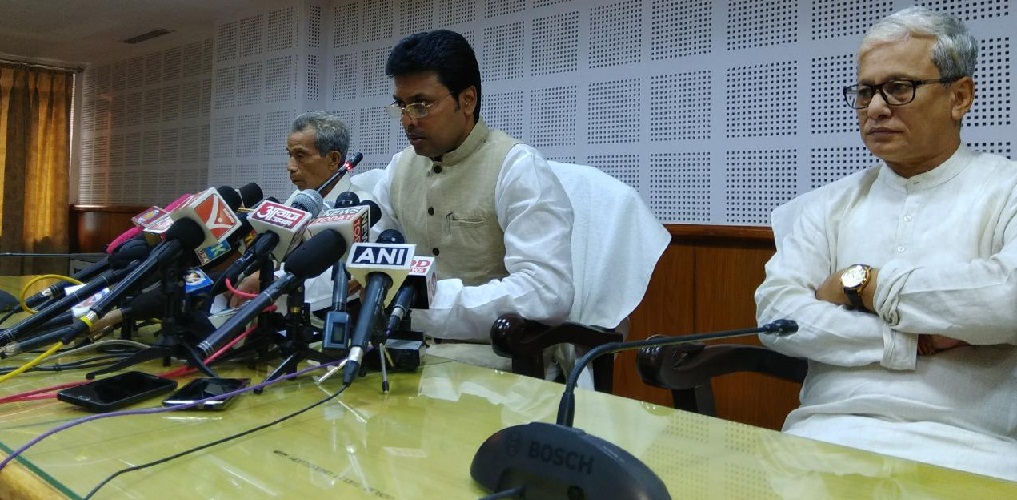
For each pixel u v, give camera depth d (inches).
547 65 120.8
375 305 39.9
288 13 163.0
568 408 27.3
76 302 42.6
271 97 166.9
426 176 76.5
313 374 43.2
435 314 61.3
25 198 234.1
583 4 116.0
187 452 27.7
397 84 69.3
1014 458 44.4
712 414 56.2
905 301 47.5
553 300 63.9
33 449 28.0
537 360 59.4
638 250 82.8
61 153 238.4
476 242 73.0
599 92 114.4
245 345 44.9
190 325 45.7
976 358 48.4
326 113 107.1
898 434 46.9
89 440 29.3
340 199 53.4
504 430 25.2
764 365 56.8
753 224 99.1
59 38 210.4
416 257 47.6
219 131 181.5
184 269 45.1
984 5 82.6
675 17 106.1
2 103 229.0
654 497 21.5
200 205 43.3
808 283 55.4
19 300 63.6
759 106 98.6
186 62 203.5
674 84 106.3
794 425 52.3
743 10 99.7
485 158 72.5
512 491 23.8
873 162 89.7
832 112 92.7
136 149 222.2
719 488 25.2
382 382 40.1
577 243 83.9
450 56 67.9
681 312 104.8
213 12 177.2
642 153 109.7
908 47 51.6
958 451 45.0
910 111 51.5
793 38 95.6
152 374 40.6
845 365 50.3
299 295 44.1
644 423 33.4
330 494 23.7
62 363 44.7
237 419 32.9
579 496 22.5
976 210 50.6
